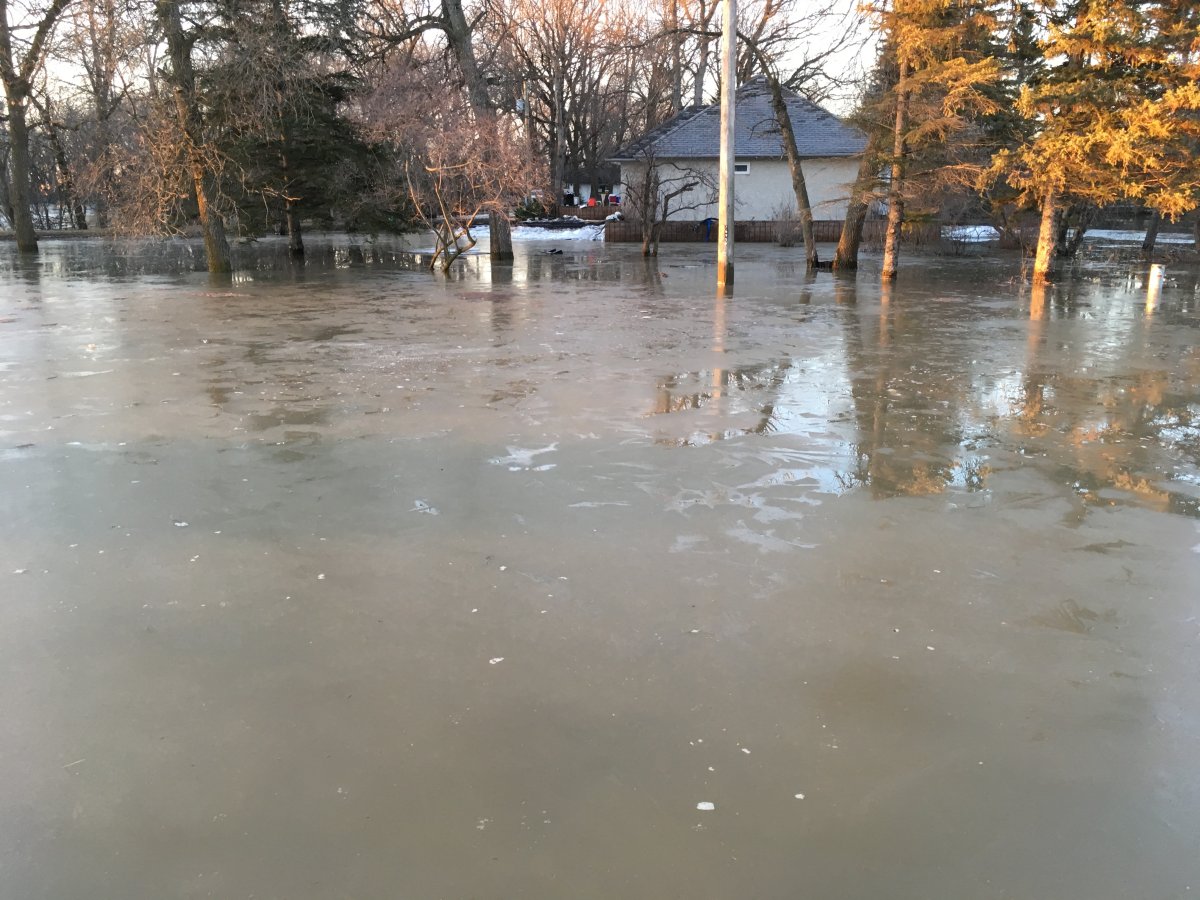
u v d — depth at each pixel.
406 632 3.13
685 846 2.11
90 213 48.00
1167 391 7.11
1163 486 4.77
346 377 7.58
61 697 2.74
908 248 26.22
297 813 2.22
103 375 7.67
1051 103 15.70
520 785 2.33
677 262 23.14
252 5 16.77
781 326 10.77
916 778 2.37
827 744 2.51
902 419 6.16
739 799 2.28
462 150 18.50
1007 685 2.82
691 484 4.72
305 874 2.03
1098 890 1.99
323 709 2.67
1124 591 3.48
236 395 6.88
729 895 1.96
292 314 11.98
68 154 31.59
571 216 46.91
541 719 2.62
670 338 9.78
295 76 17.70
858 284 16.53
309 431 5.80
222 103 17.45
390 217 22.42
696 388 7.12
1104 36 14.65
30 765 2.42
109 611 3.30
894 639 3.10
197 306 12.92
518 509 4.34
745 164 35.12
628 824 2.19
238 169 19.20
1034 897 1.97
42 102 30.30
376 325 10.85
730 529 4.10
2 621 3.22
